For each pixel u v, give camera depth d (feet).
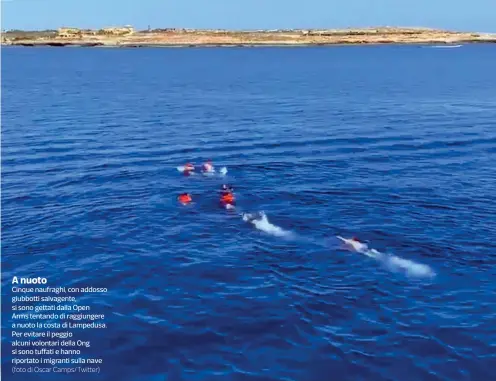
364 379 45.60
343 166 109.60
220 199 87.45
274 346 49.96
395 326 52.75
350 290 59.16
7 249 69.05
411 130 147.33
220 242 71.36
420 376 46.01
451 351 49.16
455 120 162.61
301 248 69.41
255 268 64.13
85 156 115.24
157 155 116.98
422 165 111.04
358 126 153.17
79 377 46.09
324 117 168.96
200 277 62.23
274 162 111.86
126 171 103.96
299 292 58.75
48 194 90.22
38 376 46.24
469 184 97.40
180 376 46.11
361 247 69.15
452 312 55.11
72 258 66.85
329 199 88.12
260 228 75.61
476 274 62.85
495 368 46.98
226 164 109.70
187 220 78.84
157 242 71.41
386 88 253.65
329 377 45.83
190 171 103.76
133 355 48.88
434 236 73.15
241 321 53.72
